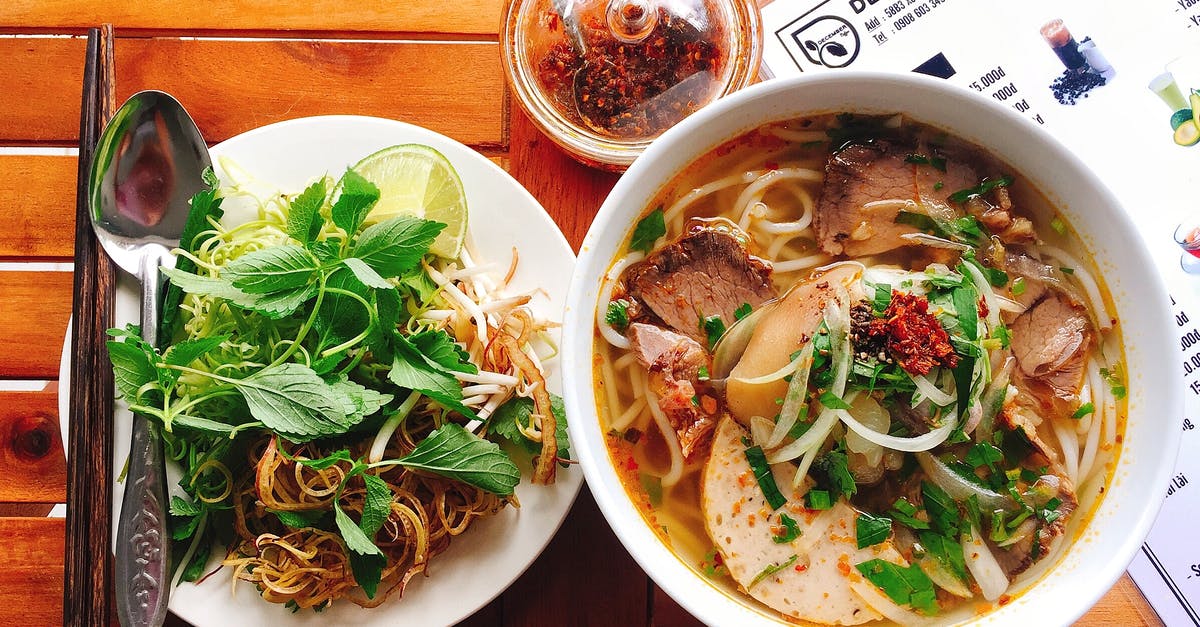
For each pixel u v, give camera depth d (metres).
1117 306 0.30
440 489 0.34
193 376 0.33
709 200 0.33
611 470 0.30
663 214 0.32
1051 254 0.31
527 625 0.36
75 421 0.33
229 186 0.36
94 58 0.35
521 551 0.34
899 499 0.30
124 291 0.35
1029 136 0.29
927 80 0.29
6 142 0.38
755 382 0.29
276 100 0.38
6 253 0.38
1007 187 0.31
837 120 0.32
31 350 0.38
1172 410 0.28
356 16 0.39
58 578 0.36
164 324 0.34
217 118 0.38
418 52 0.39
